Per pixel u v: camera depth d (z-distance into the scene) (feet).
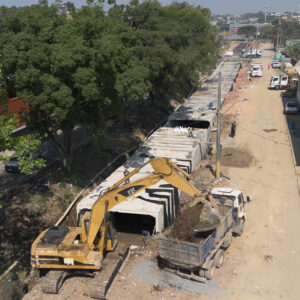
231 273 53.11
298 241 60.85
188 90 201.46
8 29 66.64
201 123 130.82
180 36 118.21
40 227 70.64
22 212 72.38
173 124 130.52
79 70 63.87
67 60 60.95
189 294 48.96
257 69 232.32
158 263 56.29
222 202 60.90
